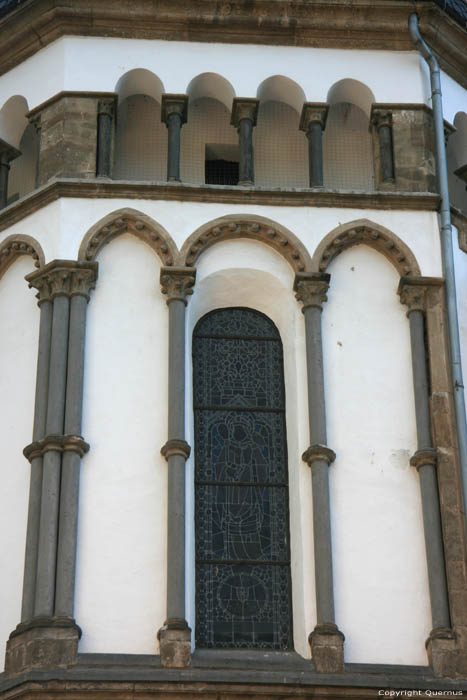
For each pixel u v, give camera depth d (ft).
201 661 103.81
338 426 111.65
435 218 118.11
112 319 113.60
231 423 114.42
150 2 122.62
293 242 116.06
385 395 112.78
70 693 100.48
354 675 102.94
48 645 102.89
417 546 108.37
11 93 124.47
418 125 121.70
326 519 108.17
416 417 111.86
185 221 116.26
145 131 124.06
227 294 117.08
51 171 118.73
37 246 116.16
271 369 116.26
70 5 122.93
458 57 126.31
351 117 124.88
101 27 123.13
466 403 113.80
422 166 120.16
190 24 123.13
